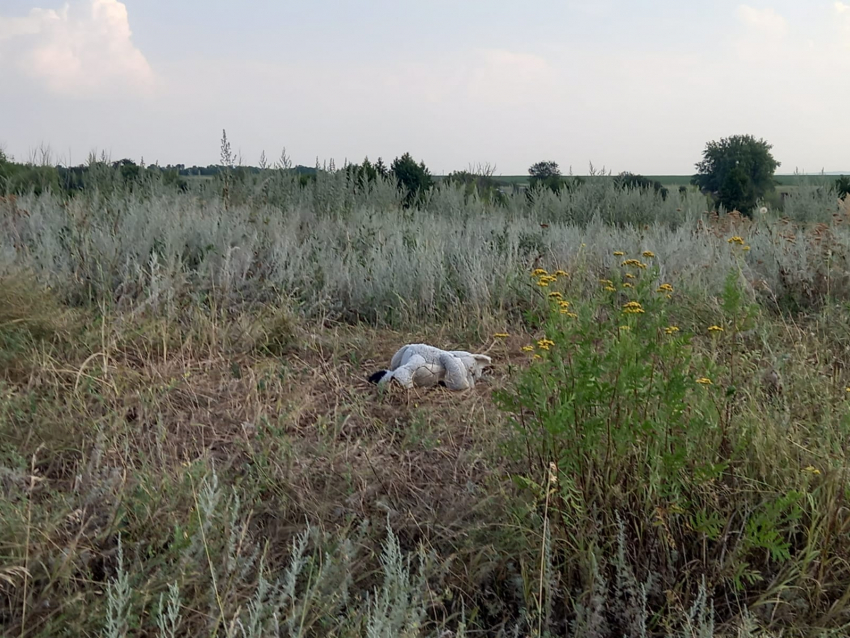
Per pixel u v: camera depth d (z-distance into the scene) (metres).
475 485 3.54
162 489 3.19
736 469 3.26
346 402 4.68
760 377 4.27
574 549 2.98
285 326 5.73
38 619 2.48
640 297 3.89
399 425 4.40
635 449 3.08
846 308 6.13
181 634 2.53
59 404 4.06
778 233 8.41
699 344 5.16
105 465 3.47
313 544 3.11
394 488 3.63
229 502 3.04
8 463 3.45
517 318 6.72
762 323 5.85
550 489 3.01
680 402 3.13
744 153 18.83
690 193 13.74
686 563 2.98
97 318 5.42
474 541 3.18
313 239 7.81
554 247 8.41
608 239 8.85
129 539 2.91
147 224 7.56
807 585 2.97
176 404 4.44
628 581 2.82
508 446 3.35
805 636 2.81
